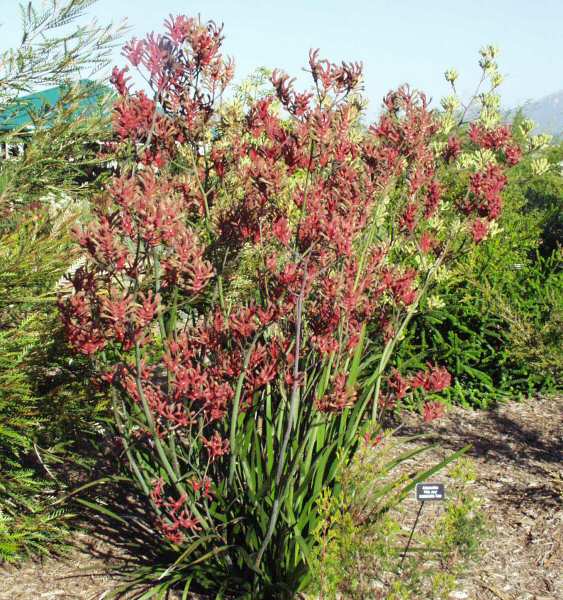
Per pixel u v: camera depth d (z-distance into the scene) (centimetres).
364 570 311
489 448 543
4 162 380
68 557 378
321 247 326
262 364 342
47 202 396
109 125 391
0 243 355
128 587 346
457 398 634
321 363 356
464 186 539
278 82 338
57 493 412
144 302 285
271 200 350
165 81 327
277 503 312
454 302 633
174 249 300
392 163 372
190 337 327
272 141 351
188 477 349
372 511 340
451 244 443
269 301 312
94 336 302
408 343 597
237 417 348
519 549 397
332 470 344
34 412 364
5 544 350
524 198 977
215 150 368
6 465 400
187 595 347
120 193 271
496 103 420
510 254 720
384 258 376
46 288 367
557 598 353
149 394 312
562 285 686
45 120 381
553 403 643
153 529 376
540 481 482
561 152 1098
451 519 329
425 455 523
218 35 338
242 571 347
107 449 402
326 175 377
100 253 277
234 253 399
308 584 326
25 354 354
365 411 407
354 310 348
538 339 523
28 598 341
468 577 368
